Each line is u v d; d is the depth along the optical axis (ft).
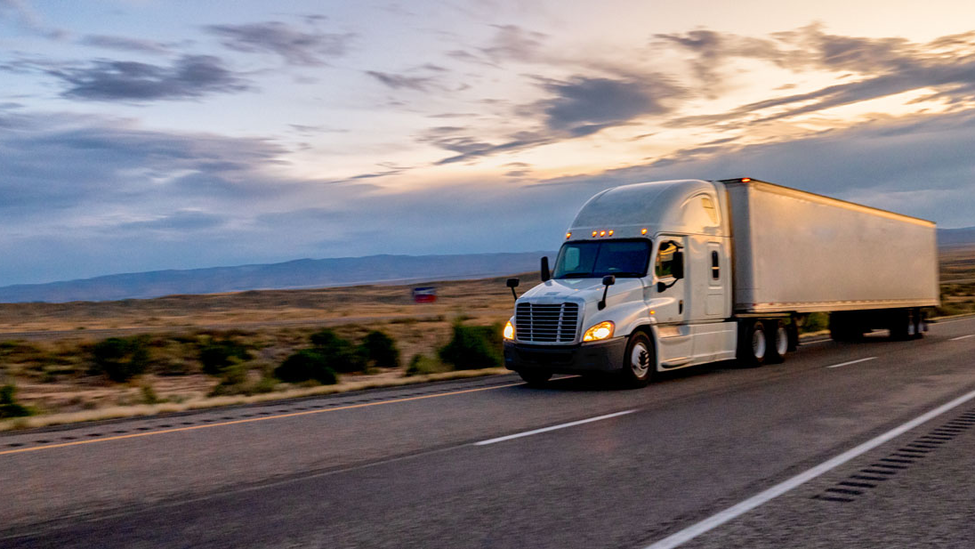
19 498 20.81
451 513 18.37
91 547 16.26
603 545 15.67
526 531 16.74
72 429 33.35
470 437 29.14
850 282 69.72
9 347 79.71
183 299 316.40
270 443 28.73
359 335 105.29
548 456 25.18
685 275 50.14
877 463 23.34
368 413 36.27
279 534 16.87
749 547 15.48
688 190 51.62
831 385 43.47
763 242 56.13
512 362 46.73
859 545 15.58
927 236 88.89
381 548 15.71
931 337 85.05
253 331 102.73
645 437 28.37
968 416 31.89
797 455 24.63
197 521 18.12
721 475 21.98
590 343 43.93
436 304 274.98
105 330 120.16
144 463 25.35
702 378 49.67
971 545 15.57
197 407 40.93
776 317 59.16
